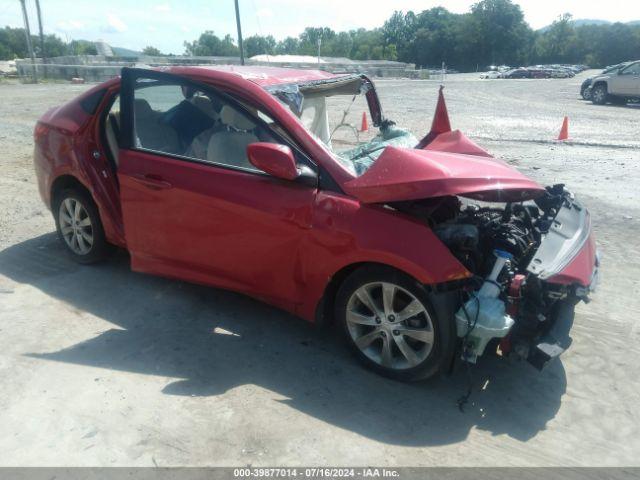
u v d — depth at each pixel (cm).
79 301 422
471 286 301
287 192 339
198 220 371
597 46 11150
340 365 351
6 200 667
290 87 381
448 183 296
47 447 273
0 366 336
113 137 444
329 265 329
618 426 304
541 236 365
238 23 2056
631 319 418
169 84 384
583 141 1173
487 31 11369
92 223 455
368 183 312
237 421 295
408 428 296
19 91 2495
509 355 310
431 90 2909
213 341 374
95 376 330
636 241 573
